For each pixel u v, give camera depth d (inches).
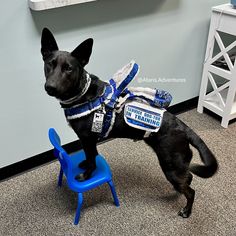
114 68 75.3
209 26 85.9
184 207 61.0
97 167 61.1
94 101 50.8
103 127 52.8
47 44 49.3
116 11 67.8
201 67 92.4
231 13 75.4
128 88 54.8
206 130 86.7
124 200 64.6
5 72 60.5
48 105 69.7
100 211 62.2
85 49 48.1
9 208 63.0
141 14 72.1
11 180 70.2
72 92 49.0
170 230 58.4
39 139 72.7
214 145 80.3
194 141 54.7
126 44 73.9
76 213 58.8
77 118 51.2
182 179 55.6
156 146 54.7
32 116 68.8
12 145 69.4
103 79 75.1
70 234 57.8
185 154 54.2
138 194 66.1
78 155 65.7
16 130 68.2
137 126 52.7
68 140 78.0
